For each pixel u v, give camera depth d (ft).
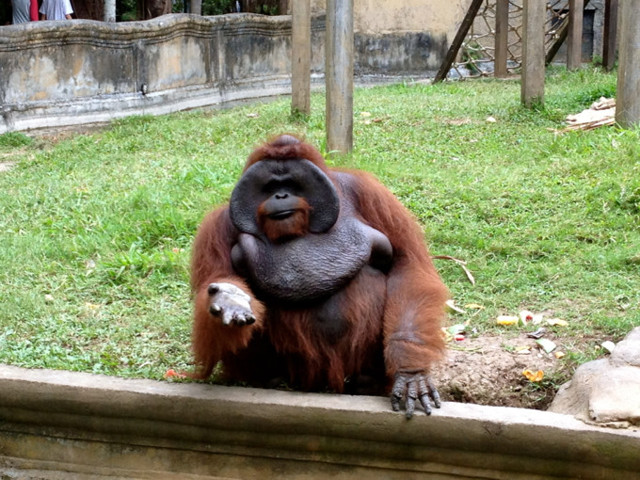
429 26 59.47
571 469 11.42
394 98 42.75
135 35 42.22
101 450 12.91
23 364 13.76
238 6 72.33
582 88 43.75
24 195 25.64
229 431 12.28
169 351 15.02
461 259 19.01
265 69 51.44
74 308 16.96
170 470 12.73
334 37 27.58
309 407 11.87
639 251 18.31
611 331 15.26
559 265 18.25
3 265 19.30
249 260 11.96
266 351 12.92
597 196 21.70
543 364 14.51
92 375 13.01
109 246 20.74
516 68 59.93
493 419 11.44
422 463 11.89
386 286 12.69
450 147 29.43
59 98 39.65
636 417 11.22
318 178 11.92
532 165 25.84
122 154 32.01
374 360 12.94
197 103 46.21
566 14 56.24
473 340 15.55
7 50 37.19
